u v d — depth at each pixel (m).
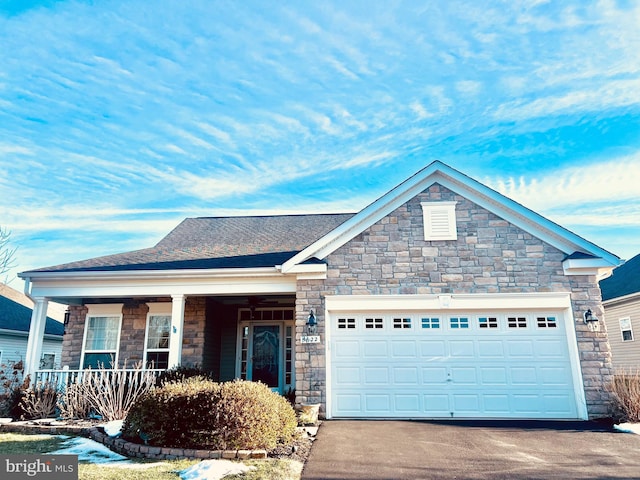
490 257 11.05
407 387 10.64
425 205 11.45
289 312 15.09
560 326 10.73
